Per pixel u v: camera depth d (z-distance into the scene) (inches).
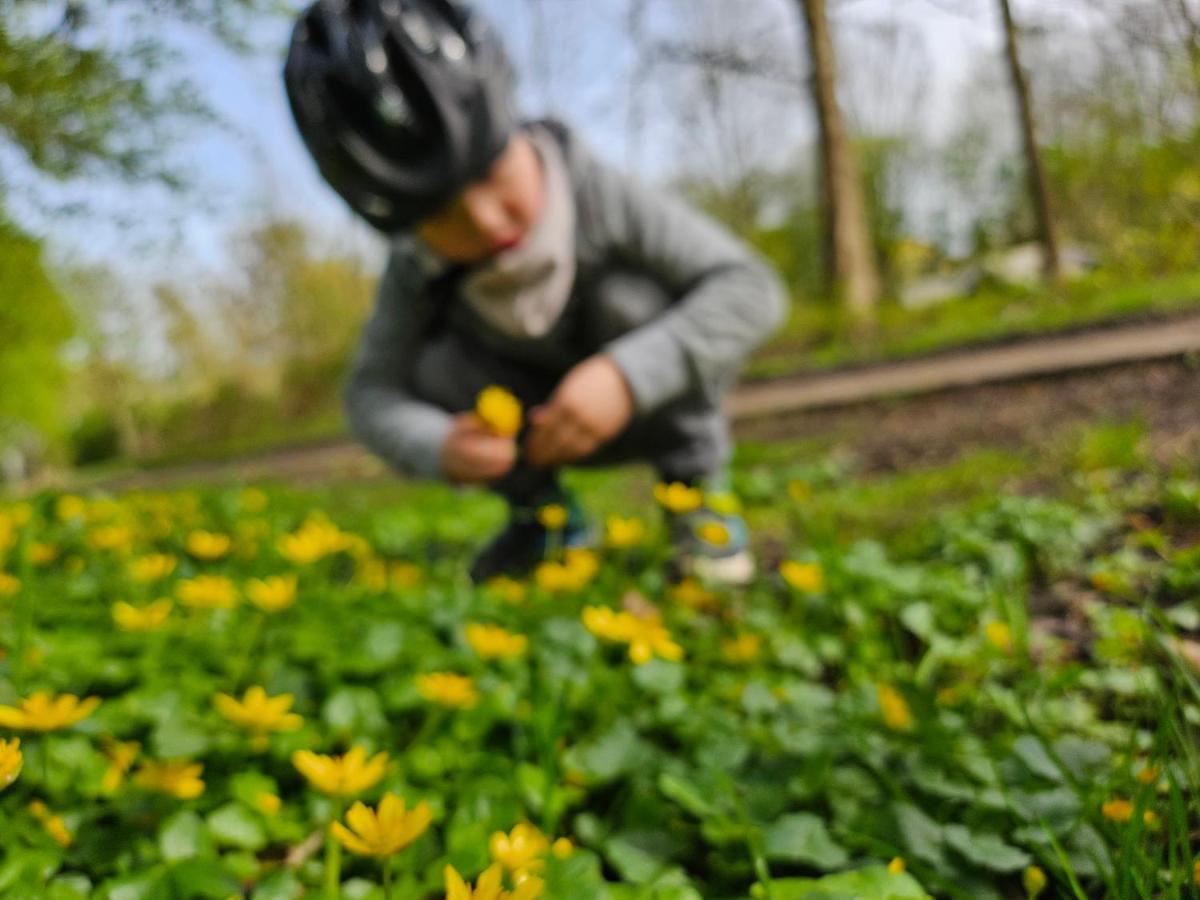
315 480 276.8
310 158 61.4
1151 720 42.3
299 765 29.8
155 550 103.9
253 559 93.0
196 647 57.4
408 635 59.0
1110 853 31.9
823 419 203.3
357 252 655.1
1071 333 149.6
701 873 36.9
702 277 76.1
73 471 748.6
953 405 168.4
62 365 131.7
